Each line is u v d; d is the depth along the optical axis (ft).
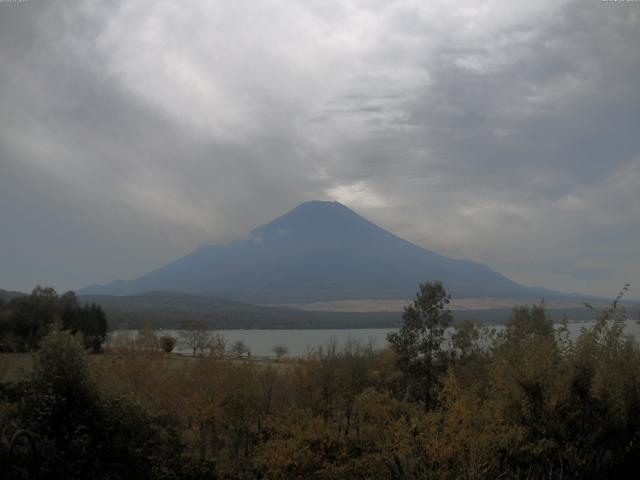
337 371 90.17
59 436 41.57
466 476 36.29
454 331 94.99
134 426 46.24
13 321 140.56
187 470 55.72
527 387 38.32
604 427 37.01
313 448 63.67
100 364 60.03
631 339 41.27
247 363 82.84
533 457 36.47
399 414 65.77
